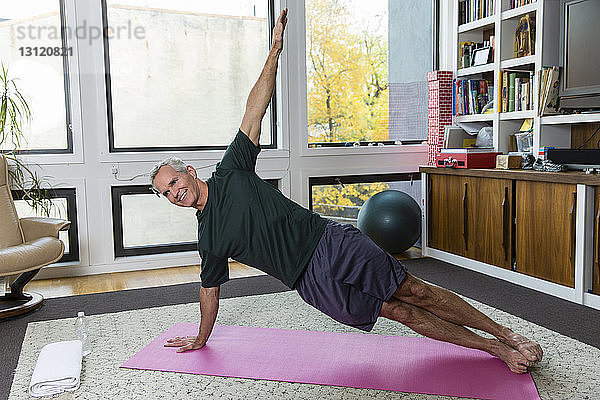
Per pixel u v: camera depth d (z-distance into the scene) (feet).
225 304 11.80
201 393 7.66
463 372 8.11
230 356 8.89
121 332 10.25
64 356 8.25
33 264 11.26
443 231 15.51
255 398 7.46
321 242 8.02
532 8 13.62
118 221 15.37
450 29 17.30
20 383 8.14
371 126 17.63
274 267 8.11
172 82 15.65
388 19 17.53
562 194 11.68
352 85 17.26
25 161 14.11
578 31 12.48
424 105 18.20
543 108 13.28
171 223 15.98
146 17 15.25
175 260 15.75
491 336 9.70
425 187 16.05
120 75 15.14
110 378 8.20
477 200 14.14
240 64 16.26
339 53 16.99
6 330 10.57
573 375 8.00
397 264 8.08
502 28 14.73
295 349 9.14
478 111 16.19
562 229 11.74
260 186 8.13
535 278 12.51
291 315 10.97
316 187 16.99
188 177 7.89
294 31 16.22
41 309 11.89
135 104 15.34
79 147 14.55
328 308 8.04
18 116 14.37
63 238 14.90
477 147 15.79
